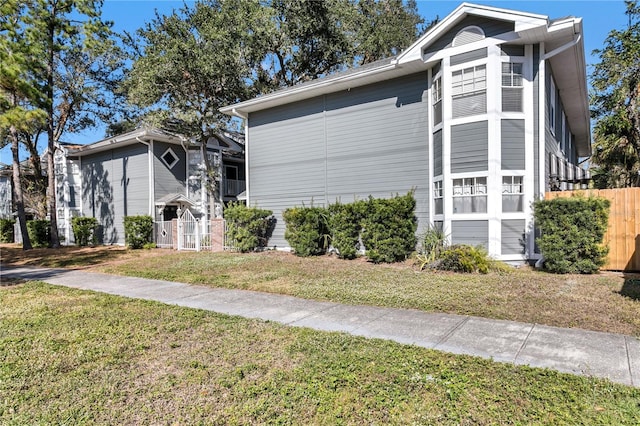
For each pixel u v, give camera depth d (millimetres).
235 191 24234
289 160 14047
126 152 20266
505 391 3139
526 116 9508
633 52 16000
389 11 26625
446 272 8703
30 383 3516
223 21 17828
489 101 9469
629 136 16422
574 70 11328
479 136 9617
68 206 22250
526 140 9492
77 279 9508
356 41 24172
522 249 9438
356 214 11172
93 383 3492
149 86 17125
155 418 2904
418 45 10344
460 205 9914
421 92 11195
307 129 13578
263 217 14188
